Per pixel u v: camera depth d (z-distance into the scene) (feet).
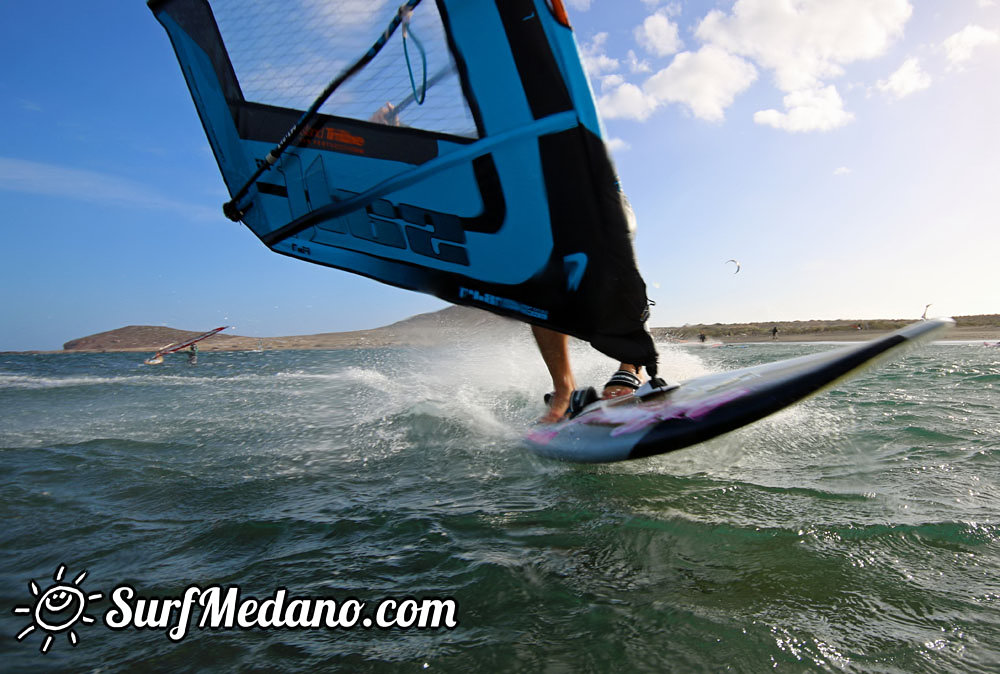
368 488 7.57
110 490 7.82
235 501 7.22
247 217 8.55
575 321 7.70
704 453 8.39
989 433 9.44
